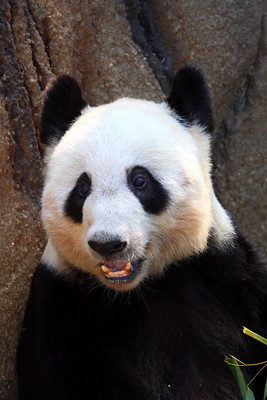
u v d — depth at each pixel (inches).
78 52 532.1
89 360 402.6
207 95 427.8
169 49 573.9
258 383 434.3
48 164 416.8
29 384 429.4
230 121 597.9
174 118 421.7
